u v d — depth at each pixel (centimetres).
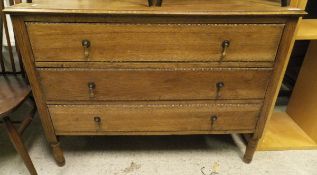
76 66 95
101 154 133
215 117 112
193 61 97
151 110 109
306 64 147
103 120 110
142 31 89
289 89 186
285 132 150
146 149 137
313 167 130
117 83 100
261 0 109
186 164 129
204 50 95
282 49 96
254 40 94
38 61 93
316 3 145
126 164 128
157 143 141
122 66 96
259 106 111
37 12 82
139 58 95
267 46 95
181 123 114
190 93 105
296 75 183
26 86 110
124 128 114
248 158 128
